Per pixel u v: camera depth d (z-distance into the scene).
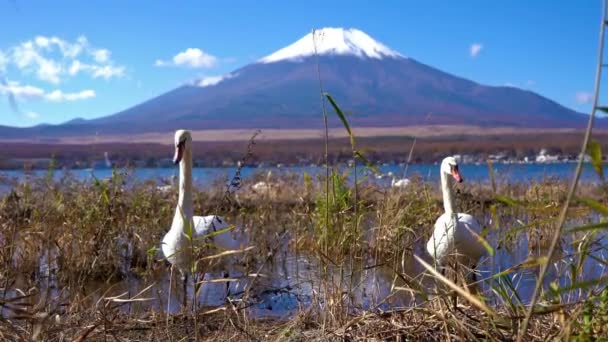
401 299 8.17
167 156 109.31
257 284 9.30
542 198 11.75
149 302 8.83
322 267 7.11
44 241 10.11
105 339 5.77
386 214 11.73
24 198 11.69
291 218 14.29
